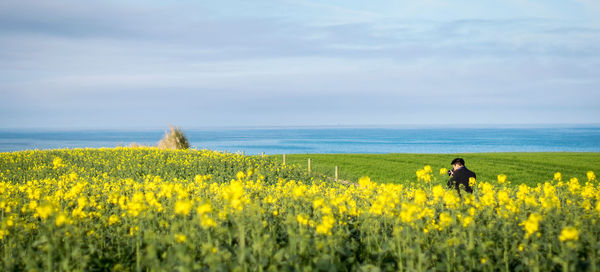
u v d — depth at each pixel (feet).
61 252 20.11
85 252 20.62
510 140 558.56
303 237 18.98
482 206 26.02
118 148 139.13
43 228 21.75
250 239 20.49
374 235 22.94
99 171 84.12
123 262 21.22
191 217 25.71
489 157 153.89
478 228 22.58
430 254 20.63
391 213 22.47
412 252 18.86
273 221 25.63
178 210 19.29
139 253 20.31
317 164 126.62
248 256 17.94
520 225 22.88
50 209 19.80
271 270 17.26
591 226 22.40
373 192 34.27
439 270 19.80
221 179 75.20
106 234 25.25
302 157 155.12
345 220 25.58
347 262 20.04
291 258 18.33
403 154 173.27
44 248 19.30
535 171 108.27
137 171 83.97
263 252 18.85
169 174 80.89
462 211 25.45
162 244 20.10
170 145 148.46
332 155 166.61
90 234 23.02
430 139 632.79
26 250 21.77
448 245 20.13
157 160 99.96
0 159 101.71
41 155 111.24
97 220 29.30
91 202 32.22
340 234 21.31
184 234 18.90
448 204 25.85
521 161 137.49
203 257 19.48
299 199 28.14
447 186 41.27
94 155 112.06
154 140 623.77
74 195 32.17
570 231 17.02
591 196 31.76
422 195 22.79
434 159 147.02
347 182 84.48
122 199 27.20
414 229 21.42
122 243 23.59
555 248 20.24
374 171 108.58
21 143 510.17
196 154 118.01
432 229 23.03
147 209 24.90
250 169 36.83
